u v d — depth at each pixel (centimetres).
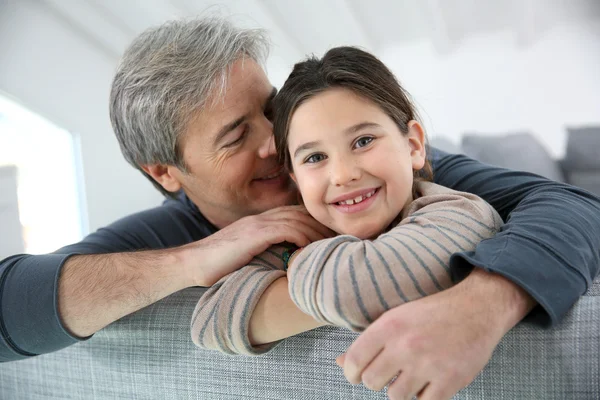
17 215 269
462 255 60
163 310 84
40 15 265
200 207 124
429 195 80
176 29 109
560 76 406
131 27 296
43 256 92
